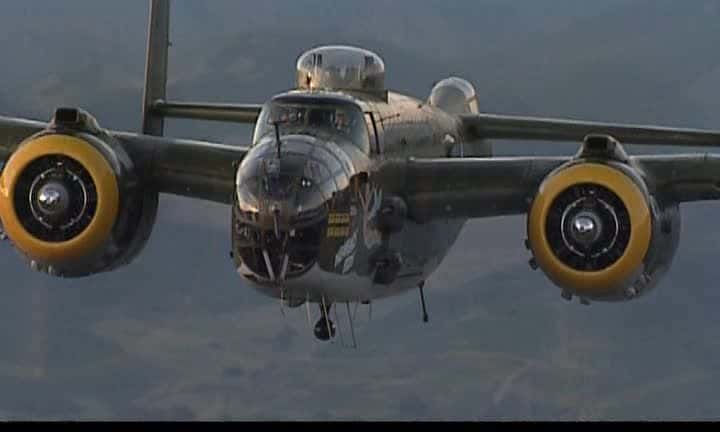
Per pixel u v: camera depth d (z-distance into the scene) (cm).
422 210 8556
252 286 7969
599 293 7856
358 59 9031
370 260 8350
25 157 8112
